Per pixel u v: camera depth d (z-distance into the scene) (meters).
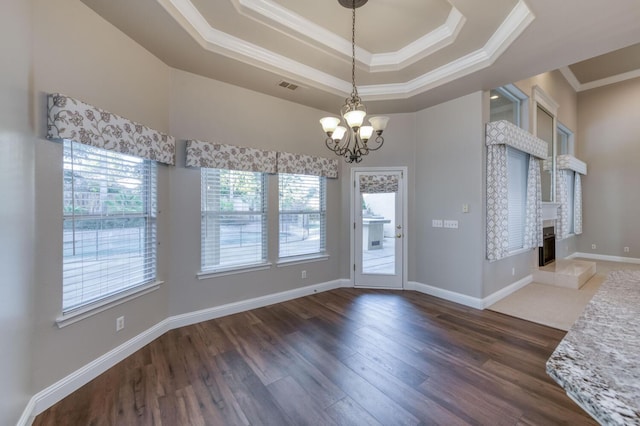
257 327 3.20
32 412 1.82
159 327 2.97
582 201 7.43
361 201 4.73
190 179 3.26
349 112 2.42
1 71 1.51
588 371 0.73
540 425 1.79
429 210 4.38
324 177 4.55
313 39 2.98
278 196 4.03
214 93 3.40
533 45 2.68
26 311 1.78
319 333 3.05
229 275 3.57
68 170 2.15
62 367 2.05
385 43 3.24
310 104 4.21
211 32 2.76
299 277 4.25
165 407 1.95
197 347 2.75
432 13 2.73
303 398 2.04
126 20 2.36
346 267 4.76
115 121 2.37
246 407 1.95
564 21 2.34
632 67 6.49
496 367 2.42
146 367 2.41
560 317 3.48
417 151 4.54
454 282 4.07
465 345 2.80
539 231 4.99
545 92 5.48
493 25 2.66
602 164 7.14
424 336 2.99
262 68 3.14
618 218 6.93
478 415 1.87
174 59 2.96
